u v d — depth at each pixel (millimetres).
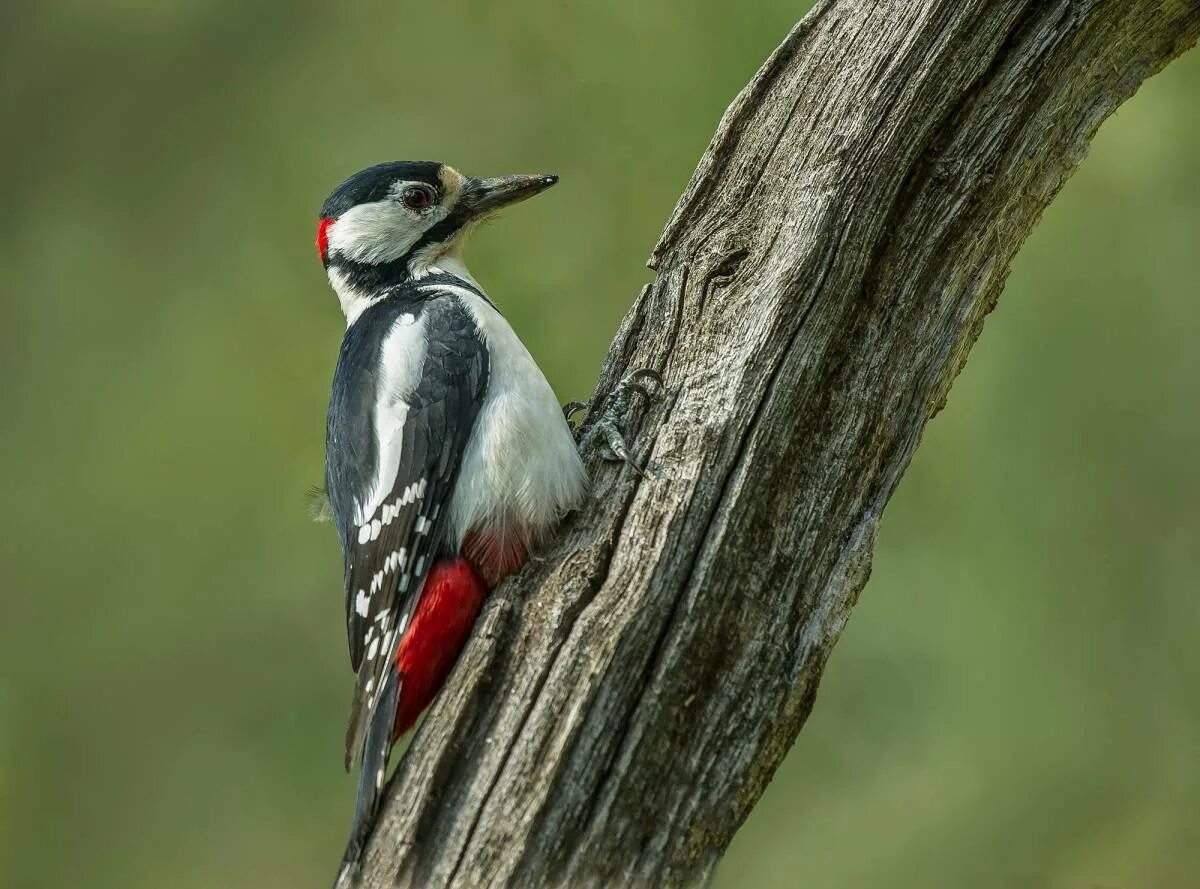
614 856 6672
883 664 12453
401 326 8422
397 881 6703
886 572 12758
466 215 9344
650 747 6793
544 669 6871
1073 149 7988
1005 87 7703
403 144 14797
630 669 6848
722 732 6949
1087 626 12141
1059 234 13156
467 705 6902
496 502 7754
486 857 6625
